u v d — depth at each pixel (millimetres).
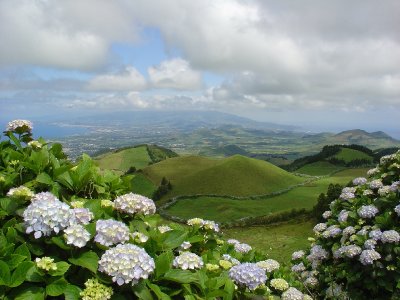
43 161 5738
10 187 5383
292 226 85438
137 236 4812
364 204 12102
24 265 3807
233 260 6168
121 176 6707
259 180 142750
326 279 10297
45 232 4062
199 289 4770
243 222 98000
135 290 4059
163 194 138375
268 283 7129
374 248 9977
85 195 5852
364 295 10070
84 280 4184
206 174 145375
